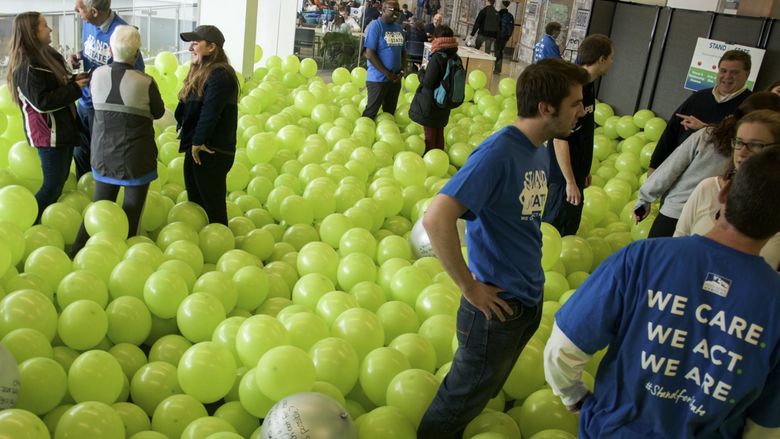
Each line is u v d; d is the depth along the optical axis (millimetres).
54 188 4035
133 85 3518
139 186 3715
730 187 1460
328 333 2904
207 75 3703
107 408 2262
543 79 1913
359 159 5512
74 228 3834
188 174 4137
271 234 4090
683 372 1460
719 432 1507
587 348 1560
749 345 1406
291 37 9789
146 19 7711
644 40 7797
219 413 2561
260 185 4820
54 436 2201
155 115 3688
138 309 2945
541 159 2061
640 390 1503
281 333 2684
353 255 3588
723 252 1444
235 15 7938
